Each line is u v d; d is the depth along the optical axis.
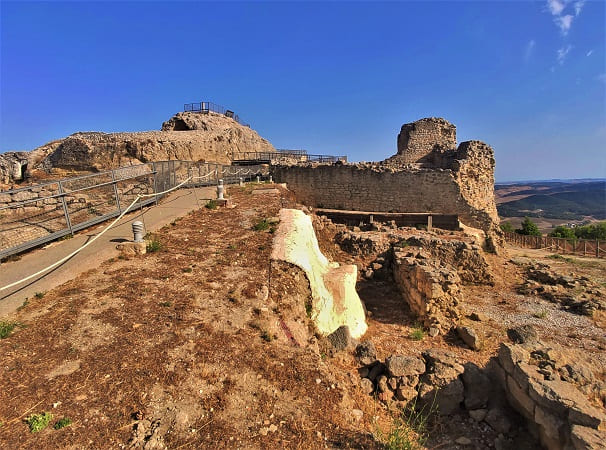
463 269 13.87
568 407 4.34
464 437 5.27
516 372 5.34
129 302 6.39
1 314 5.93
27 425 3.77
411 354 8.13
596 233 36.97
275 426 4.09
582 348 9.07
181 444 3.71
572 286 13.57
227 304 6.51
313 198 23.52
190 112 37.22
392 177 21.19
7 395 4.15
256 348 5.41
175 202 15.12
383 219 19.58
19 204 9.52
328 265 10.59
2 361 4.72
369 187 21.80
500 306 11.92
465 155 21.42
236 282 7.35
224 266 8.14
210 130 33.25
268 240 9.84
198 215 12.74
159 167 16.34
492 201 22.30
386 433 4.71
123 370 4.65
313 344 6.21
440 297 9.72
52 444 3.56
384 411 5.66
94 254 8.68
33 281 7.24
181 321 5.85
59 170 25.50
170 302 6.43
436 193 20.33
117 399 4.19
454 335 9.38
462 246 13.85
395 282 12.61
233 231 10.79
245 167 26.45
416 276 10.61
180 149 27.78
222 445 3.75
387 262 13.59
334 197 22.86
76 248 9.15
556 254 24.61
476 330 9.89
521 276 15.09
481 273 13.78
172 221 11.85
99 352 4.98
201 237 10.26
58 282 7.20
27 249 8.99
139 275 7.58
